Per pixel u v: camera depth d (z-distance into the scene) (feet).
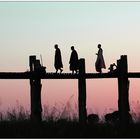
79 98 203.51
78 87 203.82
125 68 205.36
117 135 159.53
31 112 204.03
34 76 202.59
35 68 202.80
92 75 203.92
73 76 203.31
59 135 159.33
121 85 205.98
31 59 204.03
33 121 189.67
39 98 204.74
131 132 164.35
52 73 203.62
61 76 203.41
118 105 208.74
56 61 203.72
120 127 174.81
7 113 196.34
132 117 205.46
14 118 195.31
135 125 180.65
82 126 177.17
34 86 204.03
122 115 205.87
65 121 190.08
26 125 178.29
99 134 161.07
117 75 206.39
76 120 196.03
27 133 163.22
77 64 205.26
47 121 192.03
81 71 202.90
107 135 159.63
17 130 168.25
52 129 169.99
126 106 206.08
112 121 206.18
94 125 182.19
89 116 206.28
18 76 201.16
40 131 166.09
